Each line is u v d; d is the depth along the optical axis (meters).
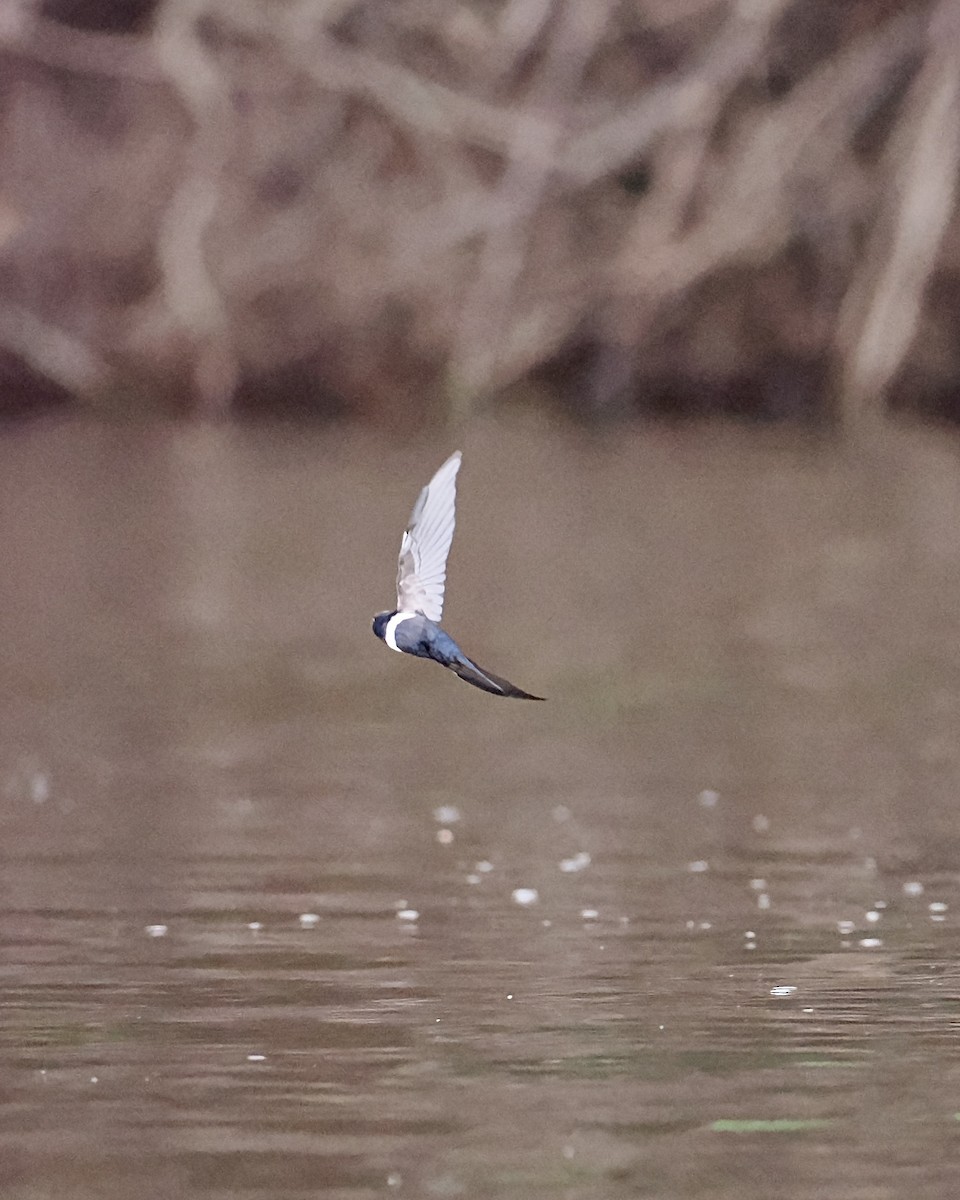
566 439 40.16
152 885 11.91
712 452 38.06
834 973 10.05
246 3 40.28
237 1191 7.43
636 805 14.04
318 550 27.19
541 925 11.02
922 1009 9.45
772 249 40.59
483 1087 8.45
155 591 24.06
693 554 26.45
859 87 39.91
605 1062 8.74
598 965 10.23
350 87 40.12
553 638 20.73
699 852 12.70
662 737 16.36
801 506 30.97
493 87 40.78
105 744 16.14
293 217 41.25
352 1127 8.02
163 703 17.83
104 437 40.53
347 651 20.31
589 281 41.31
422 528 6.93
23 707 17.61
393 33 40.97
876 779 14.78
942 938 10.69
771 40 40.56
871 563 25.67
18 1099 8.34
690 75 39.34
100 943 10.66
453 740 16.34
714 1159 7.68
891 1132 7.92
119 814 13.79
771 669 19.16
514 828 13.36
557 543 27.53
